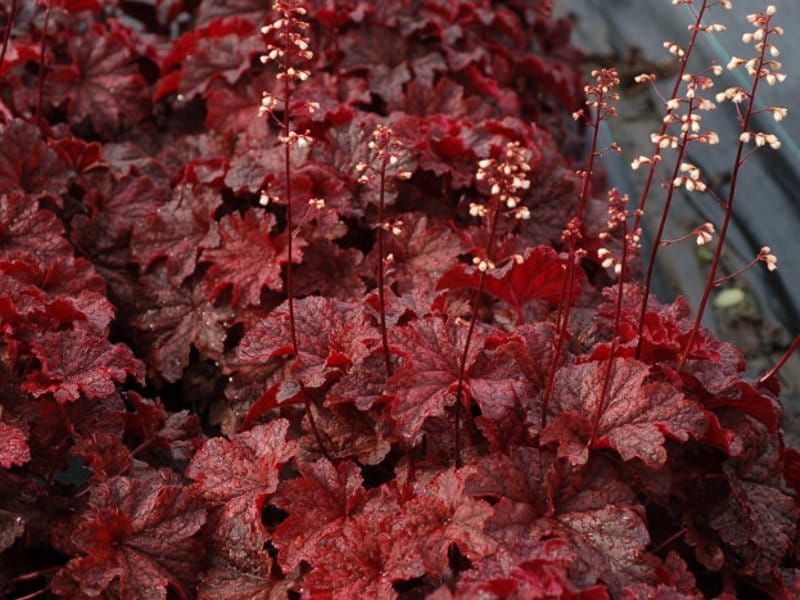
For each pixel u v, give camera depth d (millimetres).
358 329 1459
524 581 1289
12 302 1446
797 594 1408
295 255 1606
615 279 1686
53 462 1450
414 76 1858
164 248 1670
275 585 1404
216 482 1438
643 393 1384
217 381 1646
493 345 1460
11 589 1418
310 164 1651
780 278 1930
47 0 1769
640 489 1399
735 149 2055
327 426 1476
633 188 2057
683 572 1366
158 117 1867
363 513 1407
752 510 1412
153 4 1998
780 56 2072
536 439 1402
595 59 2375
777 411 1455
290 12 1385
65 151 1713
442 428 1447
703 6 1346
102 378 1450
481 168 1351
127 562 1396
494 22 1986
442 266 1626
